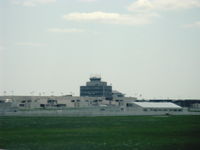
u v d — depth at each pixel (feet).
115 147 394.32
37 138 476.54
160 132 555.69
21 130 584.81
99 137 489.67
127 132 557.74
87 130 588.09
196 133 538.47
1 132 553.64
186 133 538.88
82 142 434.71
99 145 409.49
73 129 603.26
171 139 463.42
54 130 585.63
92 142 435.12
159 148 386.73
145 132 557.33
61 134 525.34
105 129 606.55
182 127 641.81
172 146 401.29
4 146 396.57
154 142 434.30
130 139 466.70
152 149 380.58
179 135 512.22
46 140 453.58
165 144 416.26
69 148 386.73
